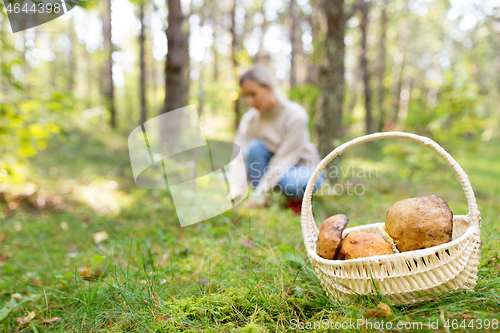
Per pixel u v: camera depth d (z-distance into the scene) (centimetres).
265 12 1611
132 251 215
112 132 1230
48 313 151
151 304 129
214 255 191
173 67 490
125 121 1681
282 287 131
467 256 108
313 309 123
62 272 194
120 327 119
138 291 136
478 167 802
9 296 176
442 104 483
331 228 122
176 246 228
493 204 303
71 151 802
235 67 876
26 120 356
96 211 365
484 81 2472
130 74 2159
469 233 111
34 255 234
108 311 129
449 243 106
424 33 2275
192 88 1406
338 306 115
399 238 117
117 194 450
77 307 147
